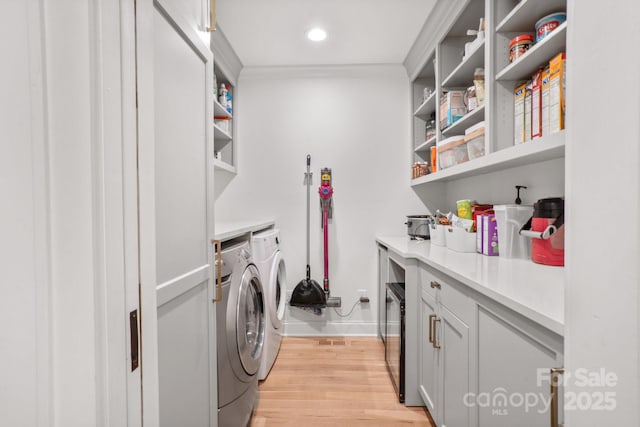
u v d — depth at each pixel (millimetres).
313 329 2738
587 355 416
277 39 2287
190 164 992
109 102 445
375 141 2754
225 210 2760
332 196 2756
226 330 1335
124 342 479
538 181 1590
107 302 439
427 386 1602
